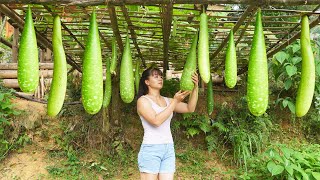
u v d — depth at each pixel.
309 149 5.51
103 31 4.04
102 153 5.71
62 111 6.12
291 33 3.91
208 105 3.71
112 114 5.78
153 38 4.24
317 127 6.44
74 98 6.54
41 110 6.18
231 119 6.15
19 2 1.78
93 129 5.90
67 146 5.74
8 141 5.60
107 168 5.49
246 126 6.05
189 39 4.24
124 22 3.55
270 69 6.43
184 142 6.21
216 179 5.37
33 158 5.56
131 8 3.25
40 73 7.05
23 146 5.69
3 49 10.05
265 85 1.78
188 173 5.51
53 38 1.80
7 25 7.21
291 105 5.92
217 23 3.55
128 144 5.93
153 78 3.71
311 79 1.87
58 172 5.30
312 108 6.52
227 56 1.97
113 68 2.73
